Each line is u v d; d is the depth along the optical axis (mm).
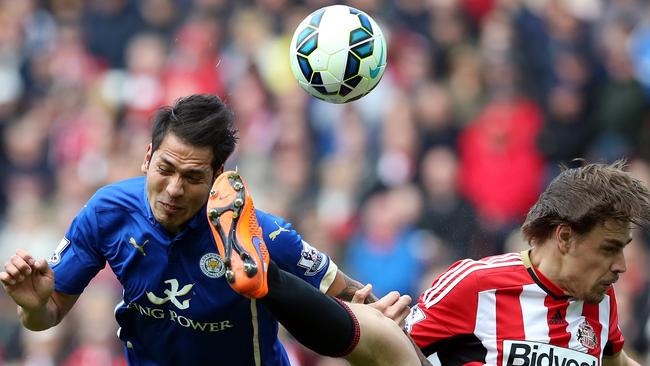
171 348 18688
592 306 19109
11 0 55594
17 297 17828
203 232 18000
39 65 52688
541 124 44125
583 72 45969
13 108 51125
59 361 36969
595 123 44969
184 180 17516
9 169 47594
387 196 41375
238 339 18578
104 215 18359
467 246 40312
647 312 34750
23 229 44469
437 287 19328
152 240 18141
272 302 17578
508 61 45656
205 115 17547
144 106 48281
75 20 53531
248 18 49000
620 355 19922
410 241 39344
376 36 19938
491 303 18891
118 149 46594
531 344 18734
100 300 37000
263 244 17266
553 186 18797
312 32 19844
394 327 18734
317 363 35594
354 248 39938
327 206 41625
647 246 36594
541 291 18828
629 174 18516
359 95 20000
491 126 42875
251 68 47469
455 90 44844
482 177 41938
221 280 18078
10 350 38219
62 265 18688
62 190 45719
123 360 36750
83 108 49375
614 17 49031
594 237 18266
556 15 47781
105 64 51969
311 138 44156
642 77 47750
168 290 18219
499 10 48156
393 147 42438
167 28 51656
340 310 18188
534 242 18984
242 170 43938
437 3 48375
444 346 19188
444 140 42844
